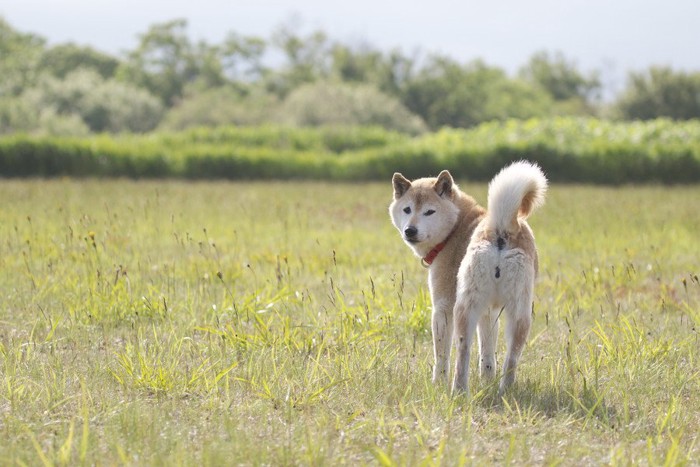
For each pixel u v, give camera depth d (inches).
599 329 402.3
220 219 882.1
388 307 448.8
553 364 351.9
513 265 303.7
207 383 318.7
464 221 353.4
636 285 534.0
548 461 250.5
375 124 3459.6
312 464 242.1
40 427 275.7
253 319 432.5
